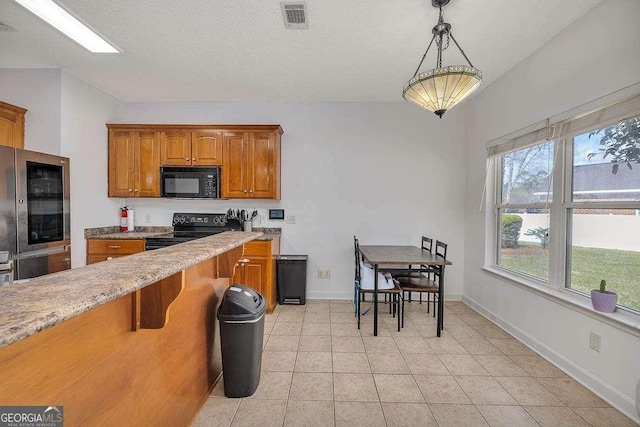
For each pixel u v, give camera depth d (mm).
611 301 1915
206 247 1566
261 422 1753
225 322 1914
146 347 1317
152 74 3205
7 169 2385
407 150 4051
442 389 2076
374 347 2678
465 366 2369
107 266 1085
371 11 2148
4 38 2514
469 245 3873
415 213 4055
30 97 3053
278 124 3924
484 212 3494
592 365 2045
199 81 3385
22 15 2201
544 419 1785
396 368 2338
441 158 4031
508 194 3213
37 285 836
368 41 2543
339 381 2164
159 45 2621
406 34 2434
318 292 4102
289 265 3803
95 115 3549
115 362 1128
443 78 1897
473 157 3783
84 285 838
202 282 1899
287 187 4090
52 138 3064
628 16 1803
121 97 3895
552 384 2129
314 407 1885
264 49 2684
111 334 1105
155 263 1138
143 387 1297
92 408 1015
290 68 3055
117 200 3961
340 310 3627
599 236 2104
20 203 2479
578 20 2184
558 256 2430
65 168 2959
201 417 1784
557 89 2383
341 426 1729
